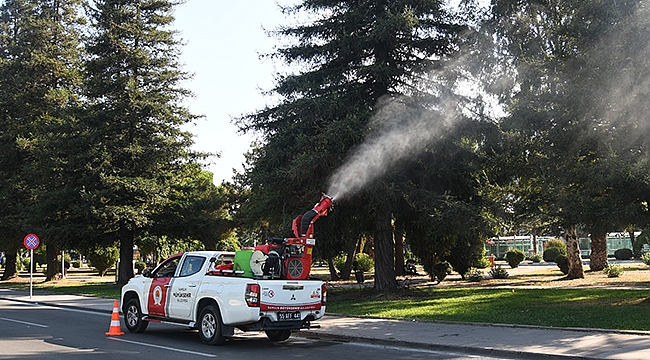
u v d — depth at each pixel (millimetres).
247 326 12023
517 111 16906
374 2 21484
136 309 14547
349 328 14180
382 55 21531
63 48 41625
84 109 33500
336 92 20547
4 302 25953
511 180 20359
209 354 11195
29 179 36656
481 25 19812
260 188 21125
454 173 20328
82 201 31875
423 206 19797
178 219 34469
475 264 30969
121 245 34938
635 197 15445
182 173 35531
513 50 19062
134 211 31250
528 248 73625
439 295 21375
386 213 21719
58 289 33281
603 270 31609
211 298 12375
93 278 46594
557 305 16875
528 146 17438
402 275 37000
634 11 15164
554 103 16672
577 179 16016
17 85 39469
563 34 17000
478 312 15875
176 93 35062
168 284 13523
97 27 34062
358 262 42250
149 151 32844
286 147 20641
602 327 12656
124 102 32594
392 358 10664
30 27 40156
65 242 32750
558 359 9953
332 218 21062
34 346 12250
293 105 20281
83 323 17016
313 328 12938
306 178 19859
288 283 12211
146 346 12266
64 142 32469
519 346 10938
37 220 33094
